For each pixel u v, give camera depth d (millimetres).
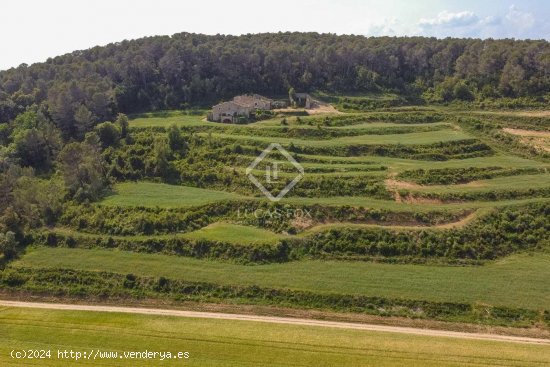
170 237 58188
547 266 51312
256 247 54844
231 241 56219
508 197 63781
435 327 43781
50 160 85000
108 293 50719
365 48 130625
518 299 46219
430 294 47406
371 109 108812
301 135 88500
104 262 55344
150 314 46125
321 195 65812
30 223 63438
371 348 38844
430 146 81250
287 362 36969
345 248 54719
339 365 36469
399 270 51344
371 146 81125
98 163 76625
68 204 68250
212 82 118625
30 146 83625
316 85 123500
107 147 85375
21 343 40531
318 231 57094
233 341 40000
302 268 52344
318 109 108062
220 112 99562
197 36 152625
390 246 54156
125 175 77562
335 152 80188
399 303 46562
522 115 97875
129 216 63688
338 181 68062
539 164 74625
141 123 99250
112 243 58875
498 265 51875
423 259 52906
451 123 95938
